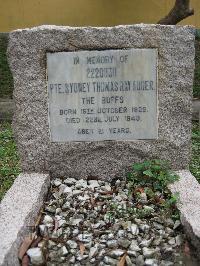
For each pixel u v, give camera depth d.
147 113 0.98
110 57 0.95
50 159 1.00
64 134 0.99
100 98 0.97
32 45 0.95
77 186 0.97
